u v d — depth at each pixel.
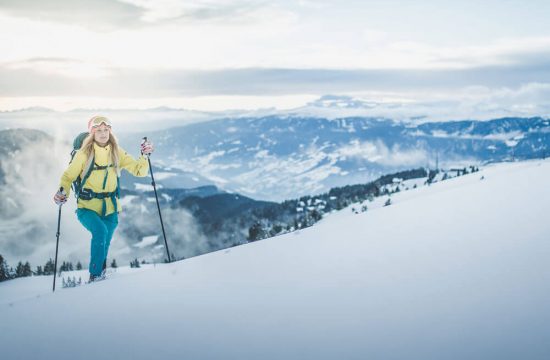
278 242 4.55
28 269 16.92
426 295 2.43
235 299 2.81
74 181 6.05
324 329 2.19
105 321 2.75
